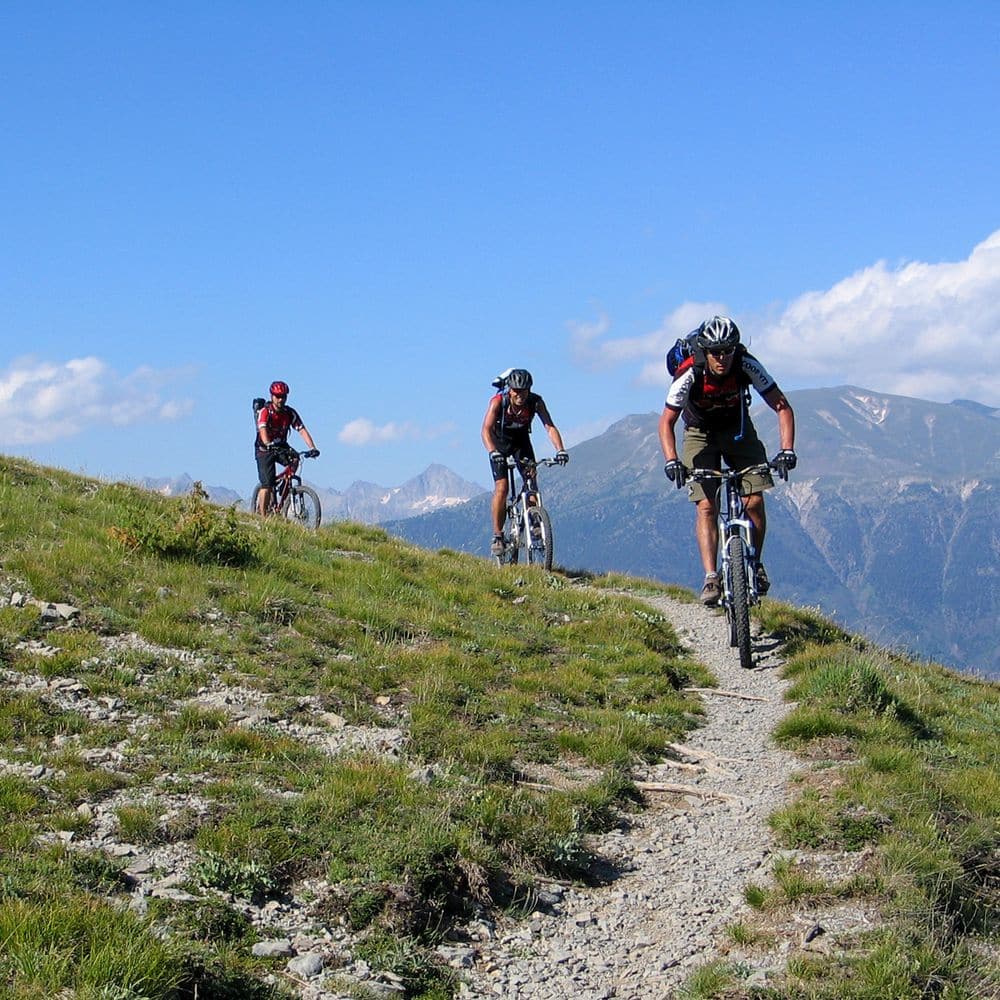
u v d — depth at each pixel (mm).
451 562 17219
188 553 13438
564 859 7391
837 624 16031
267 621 11758
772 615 14805
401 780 7793
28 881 5703
